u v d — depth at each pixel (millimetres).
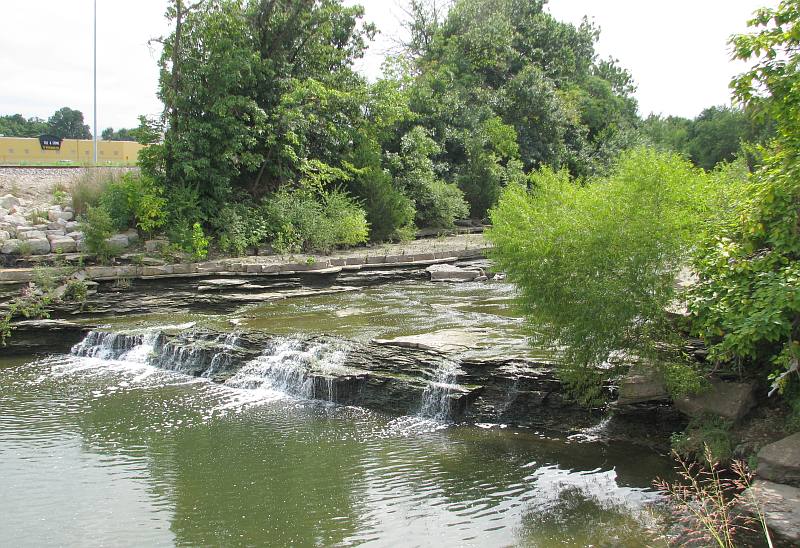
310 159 24438
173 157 20531
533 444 9656
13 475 8711
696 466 8375
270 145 22812
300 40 24328
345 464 9039
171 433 10281
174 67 20625
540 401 10359
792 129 7926
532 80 38344
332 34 25359
